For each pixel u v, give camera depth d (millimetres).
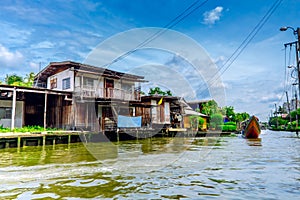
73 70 17234
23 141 13062
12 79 26766
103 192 4418
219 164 7184
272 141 17344
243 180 5262
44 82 22047
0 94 16562
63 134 14578
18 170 6395
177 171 6160
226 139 20266
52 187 4762
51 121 17938
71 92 16406
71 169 6477
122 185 4863
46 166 6973
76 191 4488
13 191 4508
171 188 4656
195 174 5828
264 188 4648
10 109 16875
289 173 5945
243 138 21984
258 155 9312
